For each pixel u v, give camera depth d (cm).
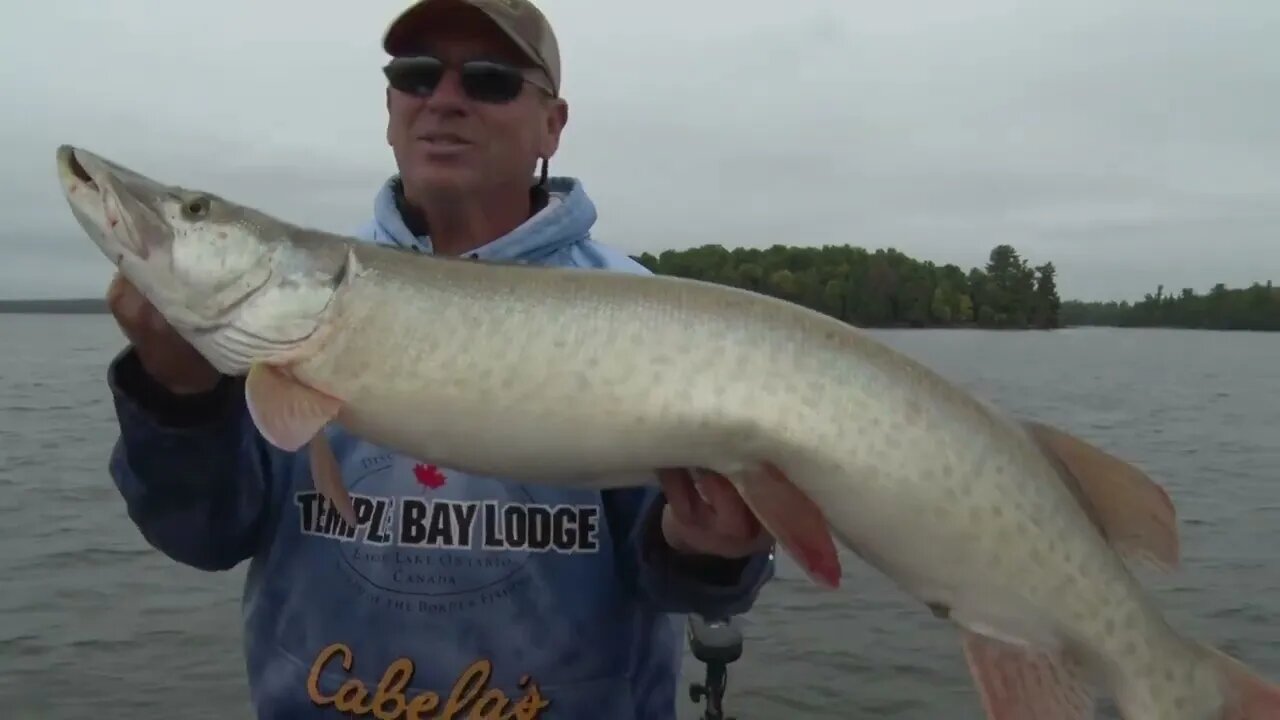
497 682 93
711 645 132
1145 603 87
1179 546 89
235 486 93
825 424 81
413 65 101
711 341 82
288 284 85
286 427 82
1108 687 87
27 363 1644
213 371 87
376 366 84
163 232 84
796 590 312
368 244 88
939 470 82
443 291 85
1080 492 89
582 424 82
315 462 85
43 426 721
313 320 85
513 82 103
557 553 96
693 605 92
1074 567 85
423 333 84
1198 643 88
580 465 83
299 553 97
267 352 85
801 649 262
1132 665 86
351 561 95
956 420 84
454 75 102
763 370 82
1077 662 86
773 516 82
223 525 95
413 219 110
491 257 103
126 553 346
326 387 85
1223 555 364
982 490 83
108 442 630
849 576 324
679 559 91
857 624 281
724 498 84
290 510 98
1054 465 88
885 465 81
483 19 100
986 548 83
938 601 85
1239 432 795
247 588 102
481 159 103
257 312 85
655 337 82
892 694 237
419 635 93
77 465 538
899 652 261
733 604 93
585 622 95
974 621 85
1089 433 785
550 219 105
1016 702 84
